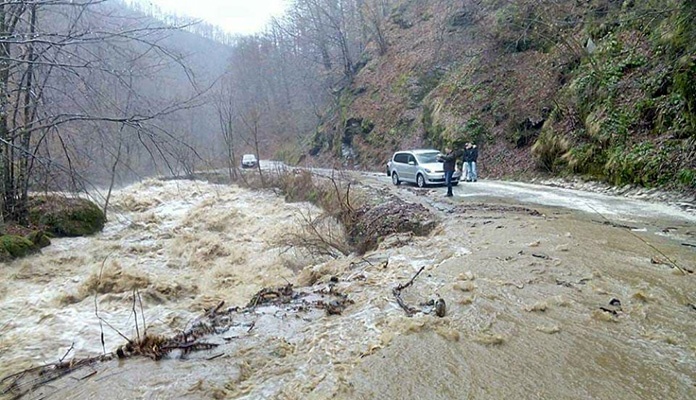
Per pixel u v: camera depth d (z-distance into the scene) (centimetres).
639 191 1314
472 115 2397
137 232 1566
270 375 404
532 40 2352
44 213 1437
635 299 518
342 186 1756
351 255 1105
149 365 440
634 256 686
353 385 372
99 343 653
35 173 1059
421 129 2830
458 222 1041
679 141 1282
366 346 445
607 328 450
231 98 3566
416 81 3206
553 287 568
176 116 1011
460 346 428
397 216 1150
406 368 393
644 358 389
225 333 512
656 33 1578
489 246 799
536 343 425
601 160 1544
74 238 1428
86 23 701
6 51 717
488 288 576
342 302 593
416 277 660
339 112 3950
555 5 2189
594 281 581
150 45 704
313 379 389
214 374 408
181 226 1662
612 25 1844
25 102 832
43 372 469
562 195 1416
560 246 753
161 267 1159
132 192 2314
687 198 1153
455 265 693
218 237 1451
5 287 944
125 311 801
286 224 1548
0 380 475
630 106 1524
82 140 920
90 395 388
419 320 491
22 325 730
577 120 1766
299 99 5744
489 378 369
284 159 4838
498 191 1580
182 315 776
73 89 784
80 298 870
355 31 4712
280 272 1056
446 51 3109
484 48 2631
